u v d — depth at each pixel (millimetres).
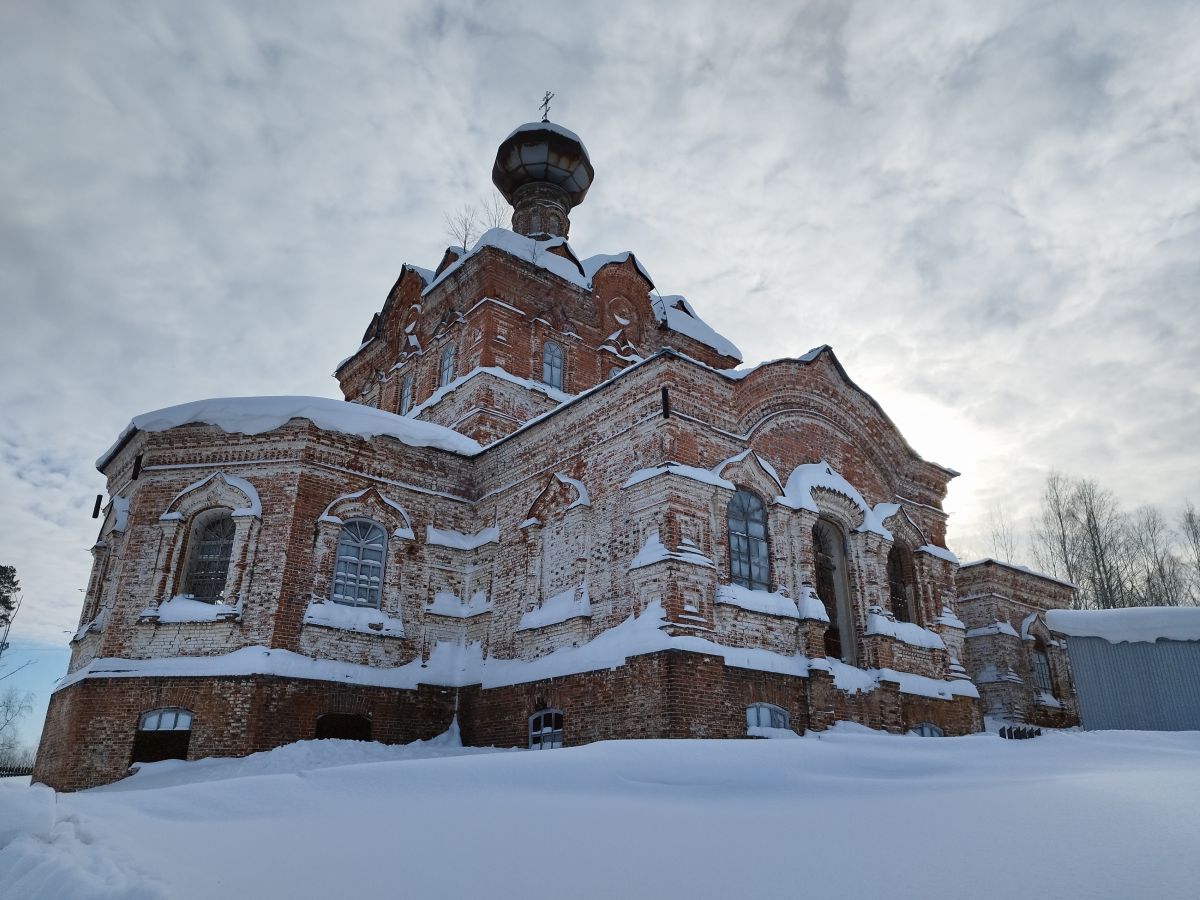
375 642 17625
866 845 5070
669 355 16141
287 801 7039
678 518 15117
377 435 18938
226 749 15141
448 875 4777
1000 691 23359
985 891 3977
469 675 18078
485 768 8227
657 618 14375
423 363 27250
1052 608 26078
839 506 18594
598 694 14852
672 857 5039
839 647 18141
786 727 15180
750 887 4336
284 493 17625
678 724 13453
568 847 5383
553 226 31469
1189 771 7773
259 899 4332
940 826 5480
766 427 17969
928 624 19719
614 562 16000
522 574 18000
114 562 18141
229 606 16500
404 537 18812
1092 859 4355
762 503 17188
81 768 15242
